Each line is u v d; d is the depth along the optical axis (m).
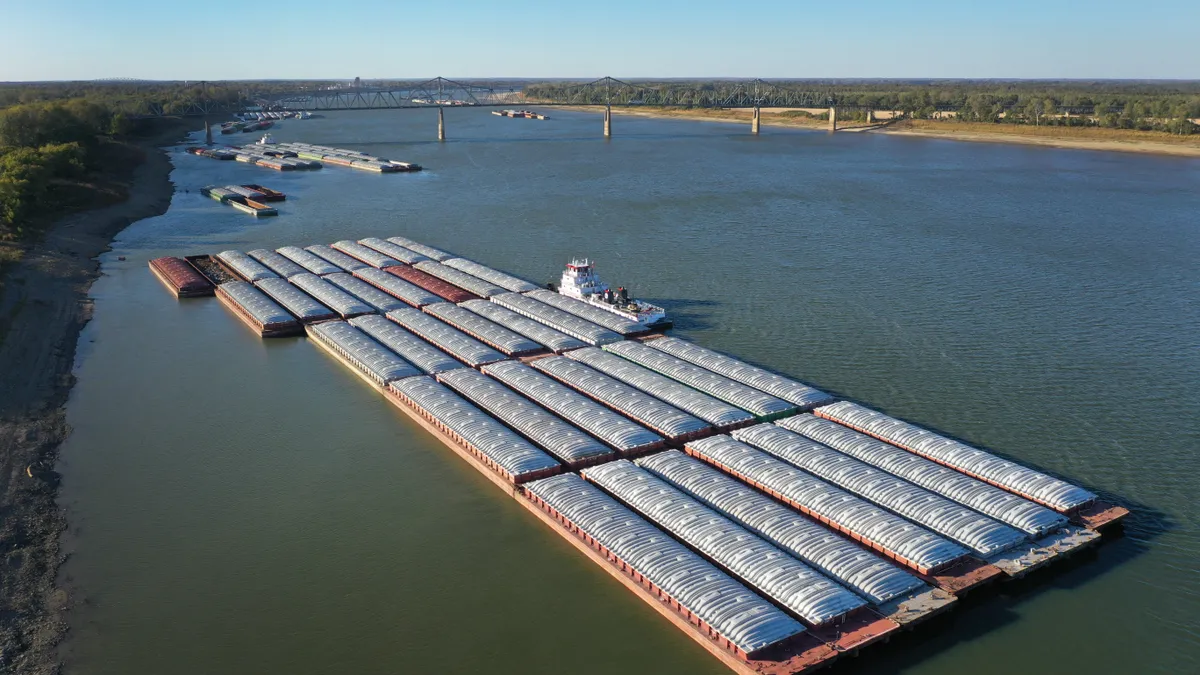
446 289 168.12
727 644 68.19
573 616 74.94
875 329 145.62
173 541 87.00
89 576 81.38
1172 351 134.12
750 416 107.75
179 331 150.12
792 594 71.56
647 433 102.50
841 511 84.12
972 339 140.50
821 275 179.38
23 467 100.06
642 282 175.50
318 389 124.94
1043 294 164.50
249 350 141.00
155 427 112.12
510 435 101.62
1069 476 97.19
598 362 127.44
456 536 87.25
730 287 171.12
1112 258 191.75
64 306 160.88
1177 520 88.12
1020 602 75.69
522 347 134.50
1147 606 75.19
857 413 106.88
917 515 83.75
